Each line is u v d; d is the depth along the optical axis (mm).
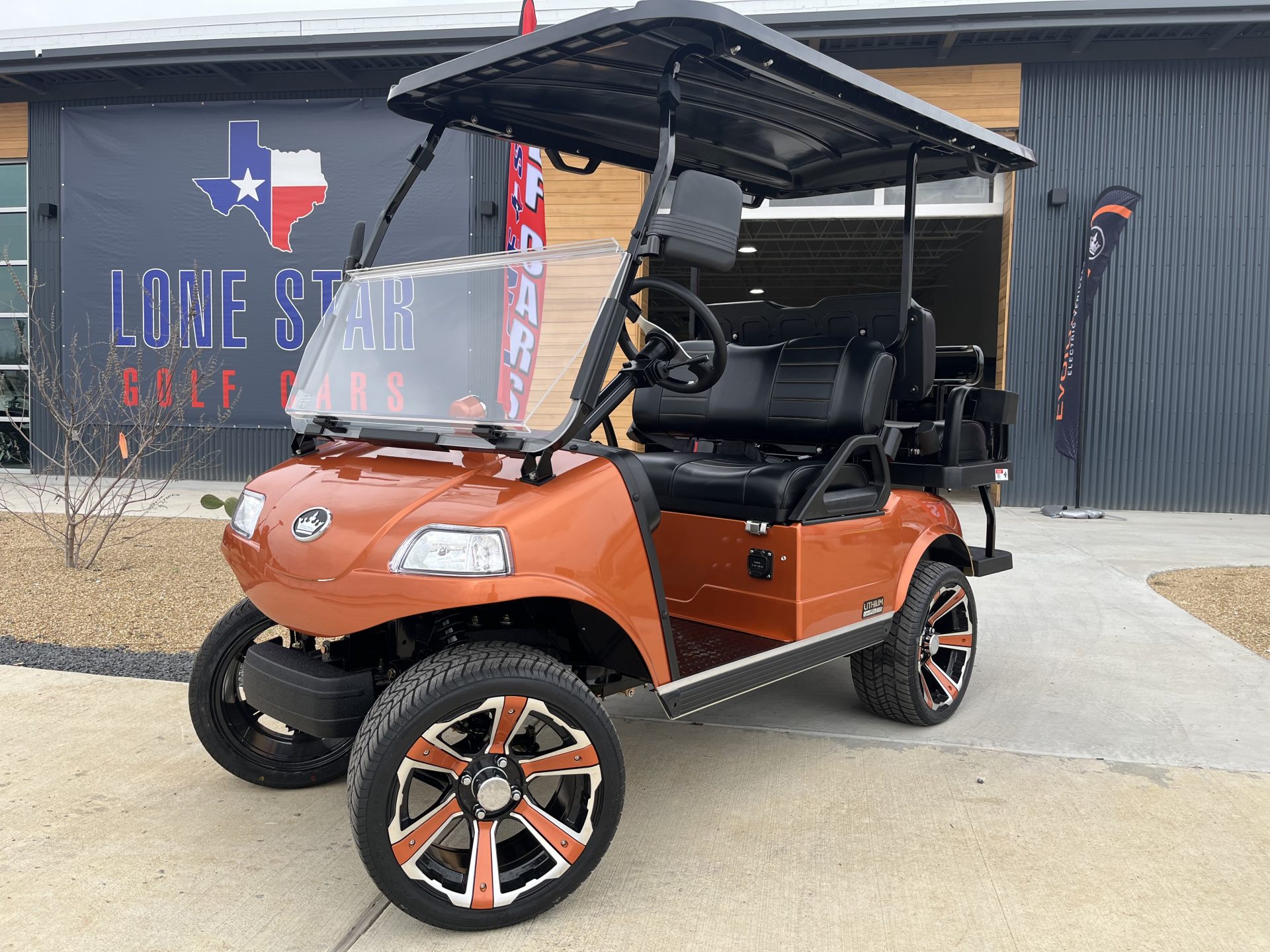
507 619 2199
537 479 1930
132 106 9477
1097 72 8414
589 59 2254
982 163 3137
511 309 2092
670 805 2463
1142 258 8531
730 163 3328
